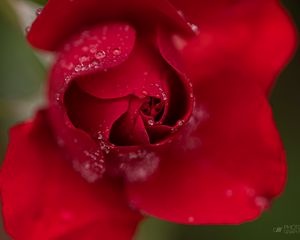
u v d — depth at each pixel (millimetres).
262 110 285
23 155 283
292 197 376
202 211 286
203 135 289
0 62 357
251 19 300
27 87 360
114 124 267
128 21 281
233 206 286
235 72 293
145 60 271
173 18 274
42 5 304
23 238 280
